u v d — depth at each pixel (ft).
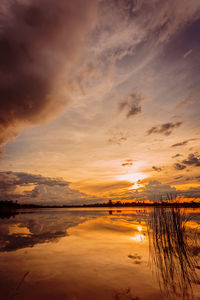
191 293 7.25
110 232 22.18
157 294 7.17
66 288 7.66
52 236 19.76
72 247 14.76
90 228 26.05
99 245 15.39
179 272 9.34
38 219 43.55
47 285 7.95
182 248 11.39
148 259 11.55
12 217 52.03
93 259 11.59
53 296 6.99
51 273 9.32
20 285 7.95
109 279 8.55
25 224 32.07
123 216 47.96
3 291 7.38
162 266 10.21
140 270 9.71
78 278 8.70
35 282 8.25
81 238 18.53
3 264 10.68
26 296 6.99
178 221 12.41
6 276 8.93
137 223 31.81
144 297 6.93
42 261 11.23
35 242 16.71
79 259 11.60
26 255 12.50
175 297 6.95
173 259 11.44
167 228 12.54
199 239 15.96
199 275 8.89
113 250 13.78
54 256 12.29
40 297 6.92
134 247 14.69
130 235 20.07
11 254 12.76
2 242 16.76
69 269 9.88
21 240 17.65
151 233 21.15
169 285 7.91
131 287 7.76
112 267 10.15
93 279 8.58
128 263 10.81
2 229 25.61
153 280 8.45
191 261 10.85
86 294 7.16
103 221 36.06
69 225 29.94
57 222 35.55
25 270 9.74
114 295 7.04
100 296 7.00
